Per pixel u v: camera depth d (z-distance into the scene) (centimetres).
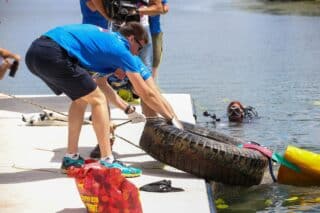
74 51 1514
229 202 1639
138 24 1597
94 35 1529
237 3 9481
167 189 1484
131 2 2052
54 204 1397
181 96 2578
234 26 6438
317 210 1583
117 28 1923
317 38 5406
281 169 1752
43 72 1521
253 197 1666
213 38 5531
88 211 1305
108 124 1546
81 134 1988
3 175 1593
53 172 1619
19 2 9781
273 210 1589
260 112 2750
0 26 6228
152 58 2252
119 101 1733
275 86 3359
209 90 3297
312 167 1734
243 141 1772
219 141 1766
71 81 1506
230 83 3472
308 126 2500
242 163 1614
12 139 1939
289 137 2342
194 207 1384
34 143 1892
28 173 1609
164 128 1641
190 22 6956
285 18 7081
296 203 1630
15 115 2262
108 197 1264
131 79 1568
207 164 1591
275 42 5222
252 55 4538
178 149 1605
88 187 1275
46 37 1528
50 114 2128
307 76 3638
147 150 1670
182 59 4391
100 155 1684
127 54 1541
